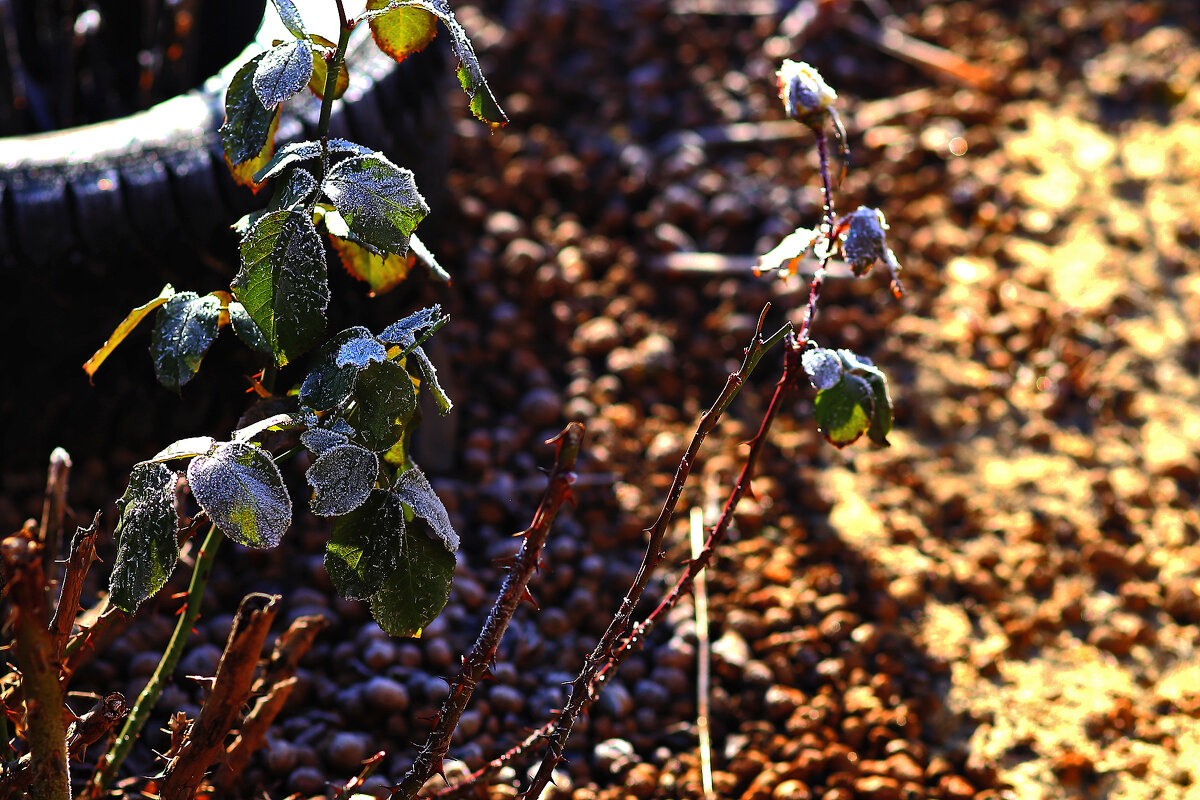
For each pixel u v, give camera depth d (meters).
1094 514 1.68
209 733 1.09
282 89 1.07
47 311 1.41
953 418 1.82
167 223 1.40
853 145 2.36
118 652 1.36
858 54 2.61
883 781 1.35
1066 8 2.78
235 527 1.06
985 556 1.59
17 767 1.11
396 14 1.11
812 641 1.44
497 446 1.66
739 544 1.56
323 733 1.34
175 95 1.67
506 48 2.48
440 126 1.72
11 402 1.43
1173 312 2.04
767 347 1.12
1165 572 1.59
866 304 2.00
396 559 1.09
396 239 1.08
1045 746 1.41
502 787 1.32
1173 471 1.75
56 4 1.82
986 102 2.47
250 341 1.10
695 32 2.64
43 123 1.72
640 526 1.57
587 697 1.15
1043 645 1.49
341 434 1.08
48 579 1.23
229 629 1.39
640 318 1.92
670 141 2.30
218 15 1.72
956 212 2.22
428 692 1.36
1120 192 2.29
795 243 1.12
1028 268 2.10
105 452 1.48
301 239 1.07
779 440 1.75
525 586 1.11
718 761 1.38
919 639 1.48
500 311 1.84
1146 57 2.65
